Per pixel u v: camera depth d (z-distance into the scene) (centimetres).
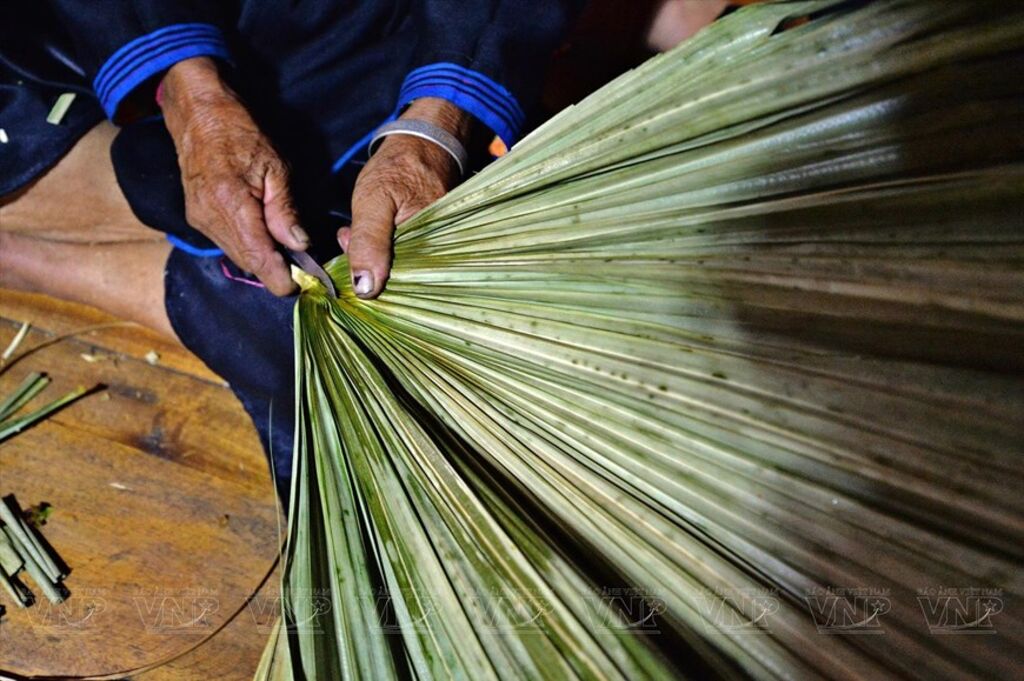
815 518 103
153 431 163
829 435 103
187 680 135
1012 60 93
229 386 168
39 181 158
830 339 105
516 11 142
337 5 151
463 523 106
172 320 160
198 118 135
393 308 125
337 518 111
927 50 96
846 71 101
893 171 103
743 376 107
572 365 114
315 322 126
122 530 150
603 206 117
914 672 98
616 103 113
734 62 105
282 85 156
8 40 153
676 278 112
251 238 128
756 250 110
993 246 99
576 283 116
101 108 159
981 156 98
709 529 106
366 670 101
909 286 103
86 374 169
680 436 108
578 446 113
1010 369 97
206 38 141
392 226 127
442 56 140
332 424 118
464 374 120
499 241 121
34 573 140
